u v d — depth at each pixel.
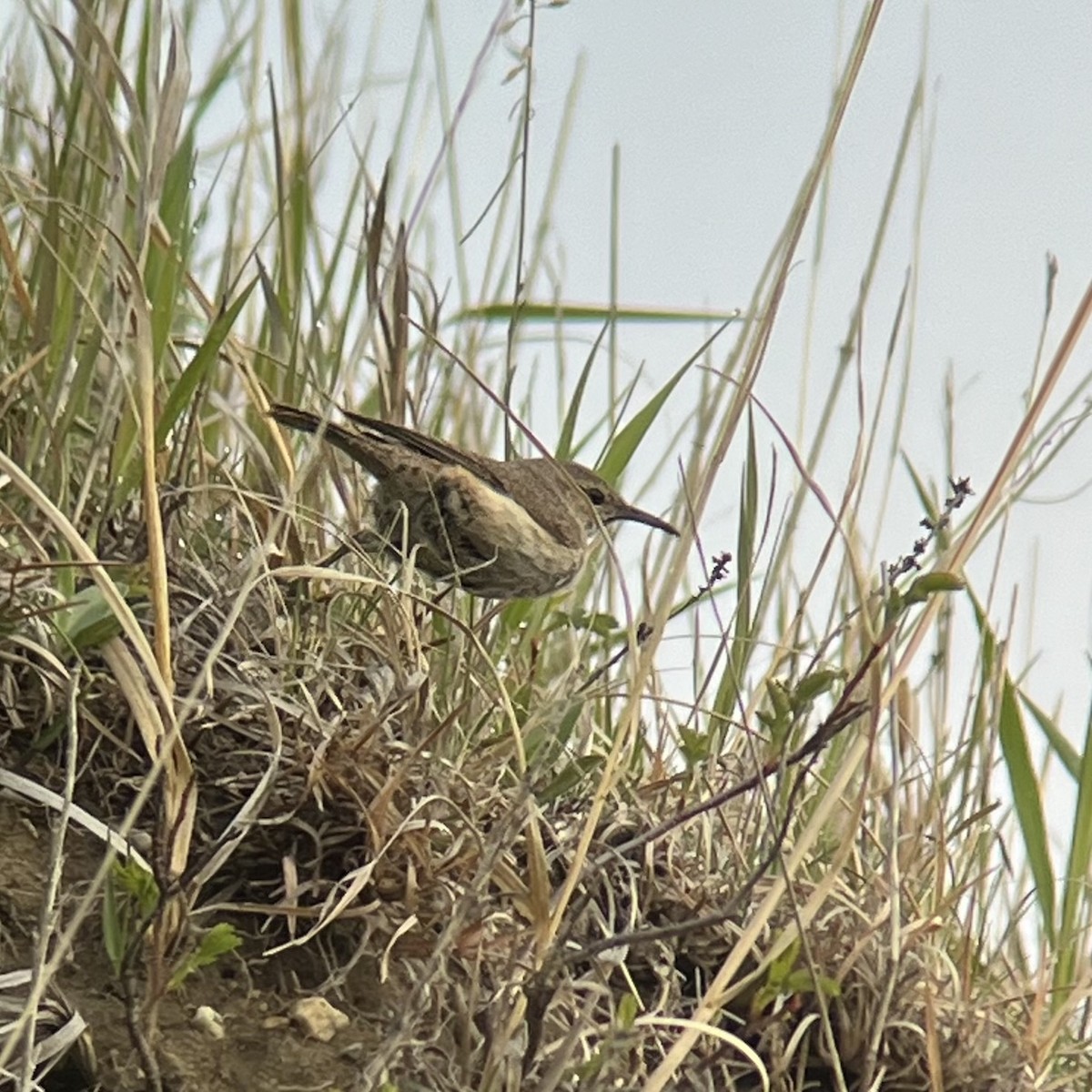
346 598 8.18
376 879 6.81
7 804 6.73
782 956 6.77
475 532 8.66
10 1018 5.95
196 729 6.99
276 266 9.35
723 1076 7.02
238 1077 6.17
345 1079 6.26
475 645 7.85
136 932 6.21
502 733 7.71
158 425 7.66
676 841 7.74
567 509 9.06
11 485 7.64
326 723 7.12
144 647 6.32
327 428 8.48
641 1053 6.59
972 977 7.97
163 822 6.11
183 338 9.02
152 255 8.60
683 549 7.04
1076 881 7.89
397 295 9.09
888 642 7.80
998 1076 7.54
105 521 7.68
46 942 5.69
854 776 8.54
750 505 8.48
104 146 9.02
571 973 7.00
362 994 6.58
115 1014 6.17
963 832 8.43
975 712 8.38
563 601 9.73
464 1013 6.33
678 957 7.49
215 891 6.79
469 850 6.94
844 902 7.52
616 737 6.82
